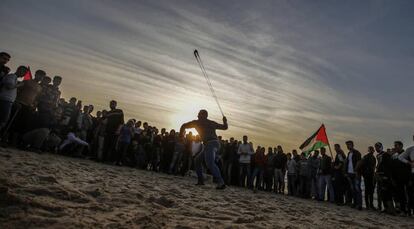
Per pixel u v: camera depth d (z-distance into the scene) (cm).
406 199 861
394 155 904
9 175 335
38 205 239
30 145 785
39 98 790
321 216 520
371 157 921
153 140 1222
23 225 194
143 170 1096
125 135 1037
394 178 818
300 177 1209
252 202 562
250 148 1230
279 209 521
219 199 516
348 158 951
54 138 916
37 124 772
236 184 1246
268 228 313
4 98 635
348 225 448
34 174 372
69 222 216
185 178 1034
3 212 209
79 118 1004
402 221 677
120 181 517
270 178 1260
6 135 763
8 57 668
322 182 1105
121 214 269
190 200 439
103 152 1013
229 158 1238
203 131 703
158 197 402
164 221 270
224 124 717
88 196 324
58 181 368
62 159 747
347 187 1038
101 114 1145
